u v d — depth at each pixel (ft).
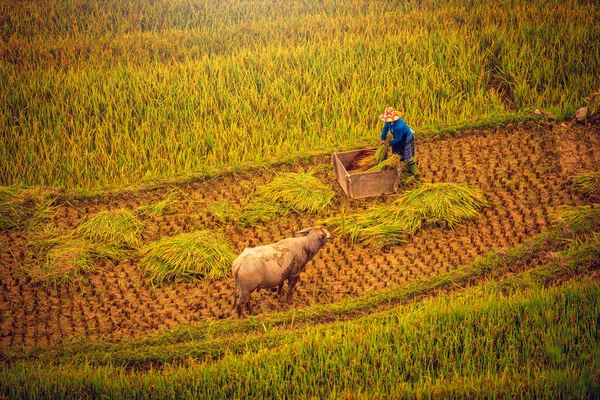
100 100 188.85
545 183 157.17
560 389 101.55
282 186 156.87
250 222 149.89
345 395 103.86
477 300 122.01
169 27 239.71
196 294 131.13
